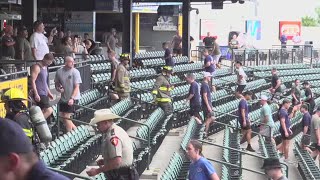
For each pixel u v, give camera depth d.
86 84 22.28
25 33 18.94
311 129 22.98
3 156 3.08
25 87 15.26
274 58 46.66
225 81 33.62
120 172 9.43
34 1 23.28
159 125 19.88
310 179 18.56
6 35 17.94
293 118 30.36
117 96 21.72
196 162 10.51
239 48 45.44
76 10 32.09
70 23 33.62
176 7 36.09
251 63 44.62
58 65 20.38
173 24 51.19
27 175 3.14
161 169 16.20
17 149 3.10
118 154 9.28
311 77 45.62
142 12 49.16
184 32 36.72
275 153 21.20
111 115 9.33
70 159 12.73
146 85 26.59
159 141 19.02
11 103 9.33
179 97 26.97
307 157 22.06
